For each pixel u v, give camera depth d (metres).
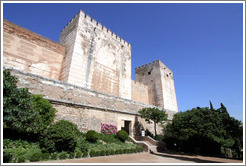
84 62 16.09
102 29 19.98
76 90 12.34
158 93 26.58
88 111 12.62
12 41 13.07
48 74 14.95
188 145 14.22
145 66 30.98
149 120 17.98
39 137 7.82
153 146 12.96
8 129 7.41
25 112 6.00
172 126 13.88
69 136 7.47
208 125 11.29
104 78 17.92
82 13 17.88
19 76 9.52
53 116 8.77
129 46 24.14
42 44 15.23
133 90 25.06
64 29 19.94
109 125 13.62
